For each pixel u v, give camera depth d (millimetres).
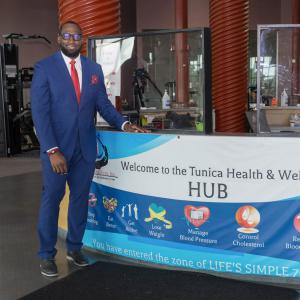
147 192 3146
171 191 3059
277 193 2818
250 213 2887
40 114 2803
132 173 3191
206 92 3301
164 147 3037
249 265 2930
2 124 8578
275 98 5211
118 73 3834
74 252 3193
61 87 2838
